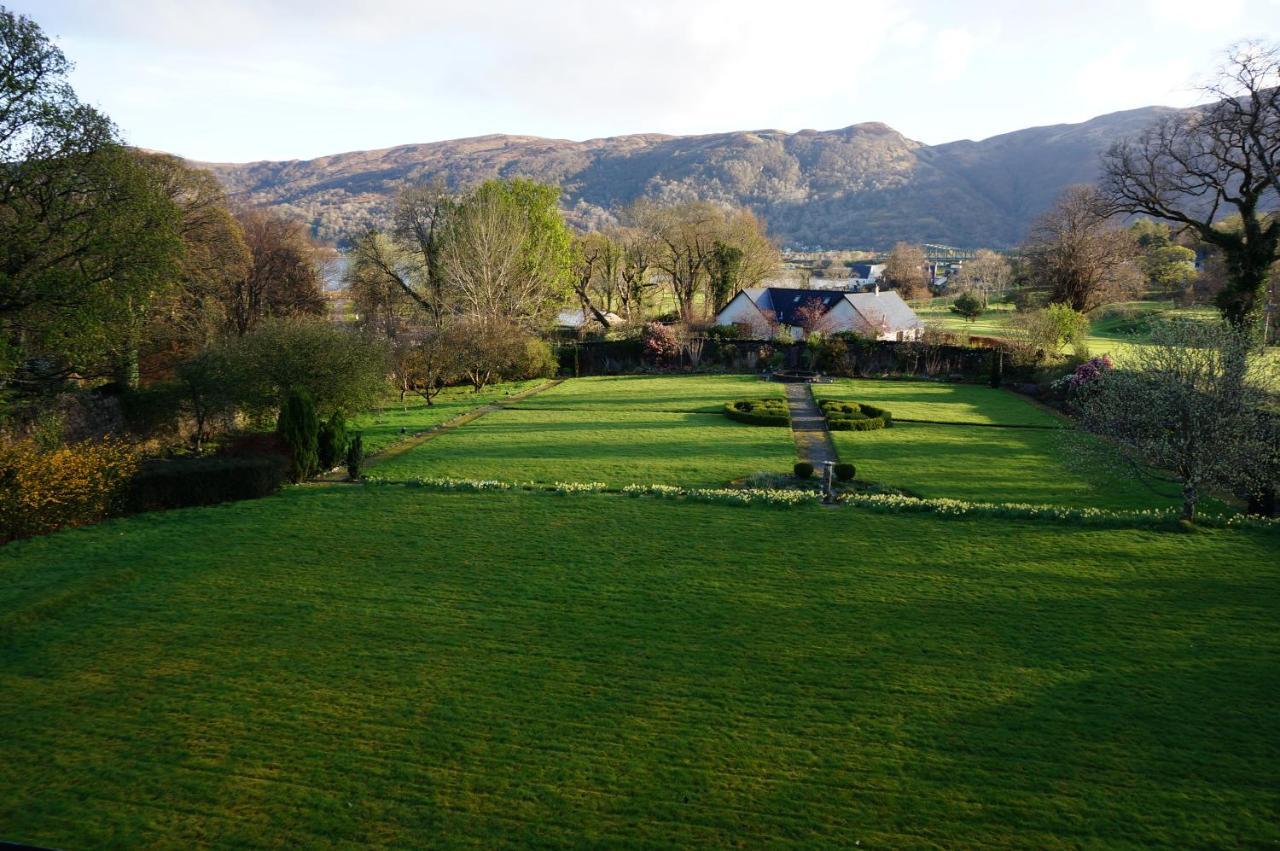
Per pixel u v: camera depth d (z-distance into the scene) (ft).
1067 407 123.54
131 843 26.05
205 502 66.95
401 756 30.99
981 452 93.76
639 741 32.04
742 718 33.68
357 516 62.95
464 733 32.58
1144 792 28.76
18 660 38.68
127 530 59.31
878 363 171.12
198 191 126.72
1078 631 41.45
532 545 55.62
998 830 26.91
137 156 101.65
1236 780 29.35
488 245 177.37
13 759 30.55
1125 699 34.83
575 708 34.47
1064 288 189.26
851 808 28.04
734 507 64.49
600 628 42.29
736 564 51.57
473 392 154.81
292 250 182.09
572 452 94.43
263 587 48.08
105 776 29.60
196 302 137.28
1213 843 26.20
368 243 189.98
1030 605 44.73
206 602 45.80
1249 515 62.18
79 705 34.58
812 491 71.31
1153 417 59.11
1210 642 40.06
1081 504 70.69
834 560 52.08
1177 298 233.76
